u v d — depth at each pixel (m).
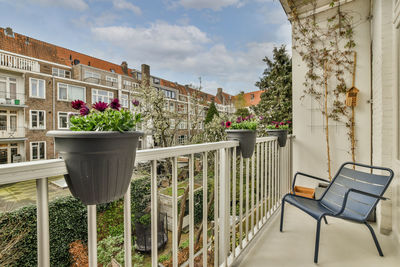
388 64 1.83
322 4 2.73
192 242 1.05
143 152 0.73
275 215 2.20
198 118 7.37
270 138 2.05
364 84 2.54
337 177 1.88
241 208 1.54
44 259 0.53
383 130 1.85
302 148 2.96
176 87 22.86
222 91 24.69
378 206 1.95
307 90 2.92
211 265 2.20
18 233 4.00
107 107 0.61
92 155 0.50
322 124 2.82
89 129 0.53
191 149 0.99
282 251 1.59
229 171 1.38
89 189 0.53
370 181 1.61
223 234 1.36
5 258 3.83
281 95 5.85
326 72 2.78
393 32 1.79
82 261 4.34
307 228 1.93
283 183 2.51
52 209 4.32
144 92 6.14
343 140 2.68
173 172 0.91
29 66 12.45
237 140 1.47
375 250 1.59
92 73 15.49
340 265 1.42
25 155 11.25
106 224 4.69
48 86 11.99
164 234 4.49
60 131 0.51
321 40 2.81
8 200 6.41
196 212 5.34
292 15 2.97
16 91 11.21
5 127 10.82
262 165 1.92
